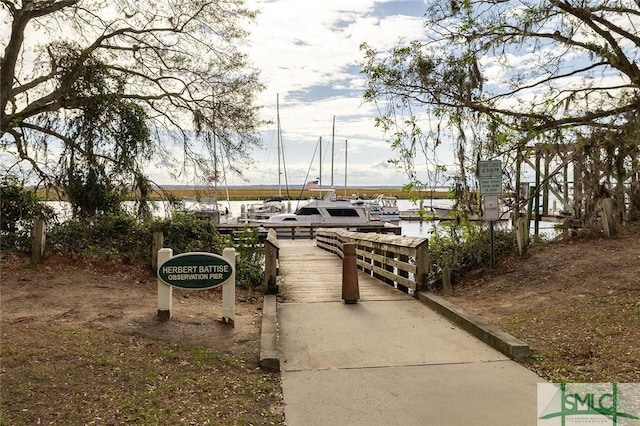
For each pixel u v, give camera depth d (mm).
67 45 13359
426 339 6969
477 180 10320
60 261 10047
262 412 4668
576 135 10219
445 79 9734
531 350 6172
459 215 10578
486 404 4785
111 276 9695
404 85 9844
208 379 5293
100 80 13398
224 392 5016
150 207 13969
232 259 7273
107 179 13352
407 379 5477
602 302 7508
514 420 4438
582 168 11086
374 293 10391
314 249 23344
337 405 4824
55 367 4984
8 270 9297
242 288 10688
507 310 8148
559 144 10320
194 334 6789
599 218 11906
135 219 12281
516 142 10102
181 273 7184
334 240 20453
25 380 4629
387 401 4898
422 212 10461
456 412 4625
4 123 12695
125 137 13688
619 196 12430
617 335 6129
